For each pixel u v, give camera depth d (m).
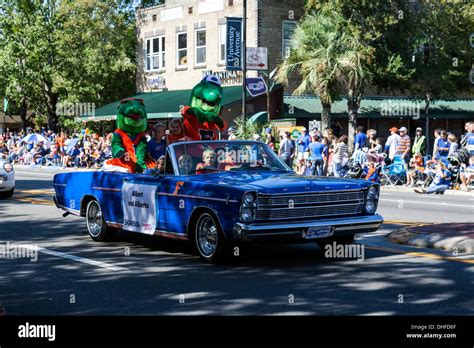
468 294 7.25
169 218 9.78
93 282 8.34
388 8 33.53
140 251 10.48
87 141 37.25
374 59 32.72
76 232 12.55
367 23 32.94
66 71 46.31
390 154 23.97
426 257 9.34
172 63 41.88
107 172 11.26
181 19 41.00
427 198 19.38
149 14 43.59
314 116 35.78
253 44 35.81
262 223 8.75
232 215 8.77
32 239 11.79
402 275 8.26
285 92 36.53
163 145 12.26
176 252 10.34
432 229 10.84
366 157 23.94
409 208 16.30
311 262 9.30
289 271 8.73
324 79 31.41
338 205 9.23
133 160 11.77
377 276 8.26
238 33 31.59
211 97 15.66
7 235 12.26
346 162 23.98
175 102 37.16
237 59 31.64
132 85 48.03
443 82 35.31
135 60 47.91
